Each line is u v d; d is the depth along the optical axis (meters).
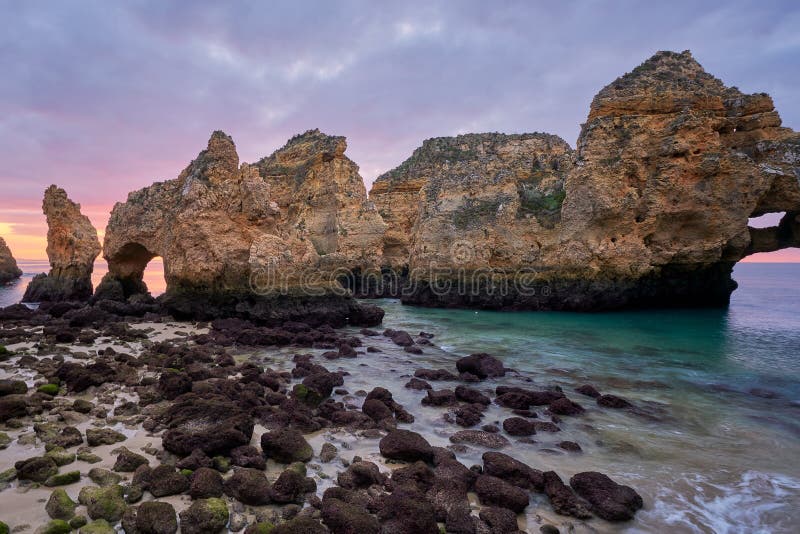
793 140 30.08
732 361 18.02
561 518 6.66
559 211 36.53
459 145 65.31
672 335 24.25
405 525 5.92
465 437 9.45
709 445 9.59
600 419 11.13
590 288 33.28
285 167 50.09
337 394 12.45
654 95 31.94
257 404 10.59
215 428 8.17
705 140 29.97
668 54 35.22
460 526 6.19
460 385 13.97
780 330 25.83
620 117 32.44
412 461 8.15
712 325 27.78
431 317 32.78
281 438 8.00
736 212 29.62
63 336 17.31
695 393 13.57
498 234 37.59
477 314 34.62
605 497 6.86
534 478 7.47
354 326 26.86
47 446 7.71
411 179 62.25
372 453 8.49
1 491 6.26
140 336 19.03
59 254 34.09
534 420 10.88
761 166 29.50
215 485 6.67
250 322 22.83
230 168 27.06
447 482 7.04
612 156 32.12
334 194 48.31
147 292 36.41
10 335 17.47
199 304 24.33
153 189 32.34
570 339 23.02
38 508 5.89
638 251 31.55
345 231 48.44
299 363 15.12
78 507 5.92
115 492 6.15
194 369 12.84
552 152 49.25
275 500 6.53
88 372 11.62
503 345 21.33
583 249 33.25
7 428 8.61
